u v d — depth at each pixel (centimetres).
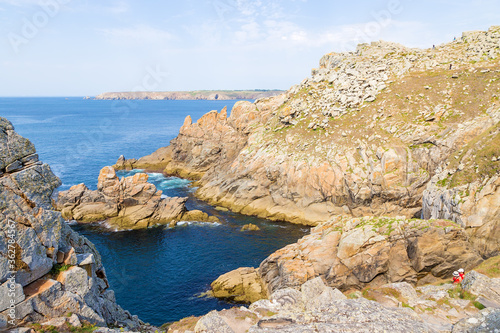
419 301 1972
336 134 6334
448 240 2853
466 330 1452
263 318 1712
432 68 7100
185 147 9319
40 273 1486
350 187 5447
